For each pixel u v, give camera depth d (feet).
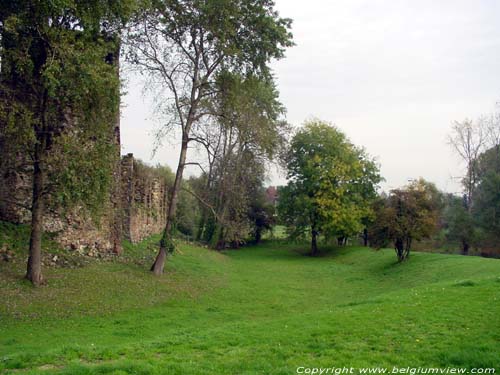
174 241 89.76
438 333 35.65
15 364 30.89
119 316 55.31
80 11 54.24
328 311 50.24
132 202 108.68
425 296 50.80
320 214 170.19
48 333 45.09
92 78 52.47
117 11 58.54
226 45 82.69
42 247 72.54
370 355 31.50
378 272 113.80
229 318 59.57
